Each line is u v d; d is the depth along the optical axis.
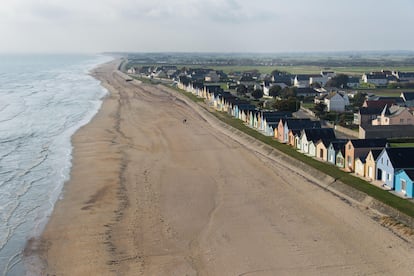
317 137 66.75
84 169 61.69
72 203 49.16
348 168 57.16
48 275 34.34
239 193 51.94
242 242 39.44
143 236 40.94
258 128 88.00
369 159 53.19
